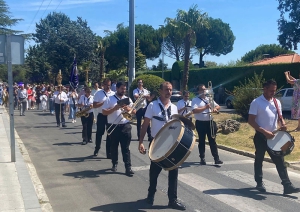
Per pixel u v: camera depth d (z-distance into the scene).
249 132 13.84
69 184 7.81
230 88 34.59
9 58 8.97
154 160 5.75
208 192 7.17
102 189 7.43
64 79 45.00
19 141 13.29
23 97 23.31
